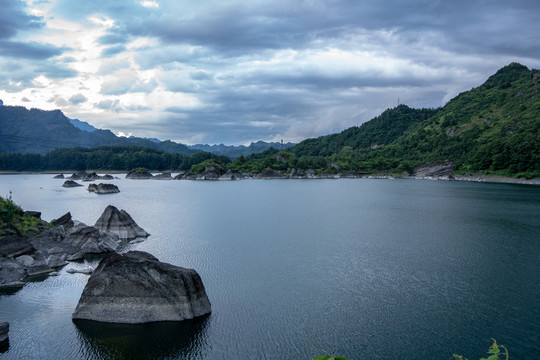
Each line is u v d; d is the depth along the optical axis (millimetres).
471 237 64500
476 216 87938
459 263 48812
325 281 42062
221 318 32750
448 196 135375
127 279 32188
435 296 37781
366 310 34562
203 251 54719
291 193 154125
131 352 27344
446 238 63750
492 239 62906
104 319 31688
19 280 41000
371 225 76500
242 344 28641
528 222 79438
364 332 30562
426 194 145375
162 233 67750
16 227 51031
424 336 29953
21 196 133875
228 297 37375
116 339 28984
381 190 167625
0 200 56594
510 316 33375
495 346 10891
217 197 136125
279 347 28281
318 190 170250
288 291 39062
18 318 32000
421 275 44125
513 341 29125
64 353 26969
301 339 29453
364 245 58719
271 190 169750
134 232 64312
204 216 89125
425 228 73125
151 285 32125
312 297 37531
